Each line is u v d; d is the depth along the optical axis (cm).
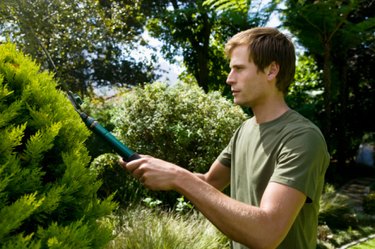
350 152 1315
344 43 1019
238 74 122
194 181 103
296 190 104
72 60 784
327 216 580
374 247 483
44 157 122
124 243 313
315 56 1255
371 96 1328
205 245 339
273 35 121
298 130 112
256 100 122
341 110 1231
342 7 884
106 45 970
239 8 900
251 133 127
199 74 1330
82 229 108
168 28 1265
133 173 110
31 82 127
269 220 99
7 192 102
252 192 121
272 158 115
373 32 1032
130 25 1205
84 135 134
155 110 530
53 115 125
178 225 365
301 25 942
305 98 1227
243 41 121
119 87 1218
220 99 555
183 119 519
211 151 491
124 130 538
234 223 98
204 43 1262
